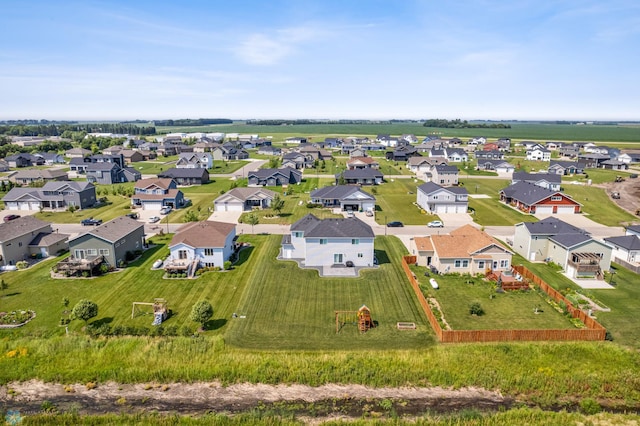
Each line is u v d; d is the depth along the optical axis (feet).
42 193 281.33
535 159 558.56
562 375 103.91
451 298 142.20
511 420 90.99
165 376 105.19
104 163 393.50
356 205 279.08
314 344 115.24
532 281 155.94
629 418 91.86
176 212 273.95
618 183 383.45
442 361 108.47
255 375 104.17
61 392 100.78
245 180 385.70
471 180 404.57
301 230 178.29
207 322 125.59
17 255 175.22
